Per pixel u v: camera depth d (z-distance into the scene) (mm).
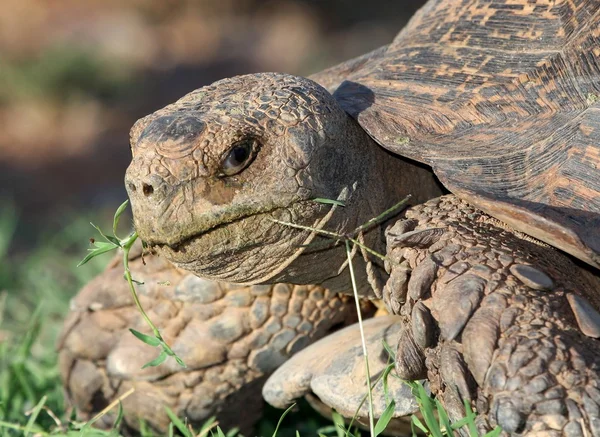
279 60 38531
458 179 4809
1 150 27500
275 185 4914
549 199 4598
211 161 4805
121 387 6809
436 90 5418
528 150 4871
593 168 4633
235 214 4844
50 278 9953
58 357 7086
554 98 5066
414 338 4664
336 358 5590
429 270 4664
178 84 35906
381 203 5441
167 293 6410
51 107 30656
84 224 13297
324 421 7090
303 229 5070
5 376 7156
